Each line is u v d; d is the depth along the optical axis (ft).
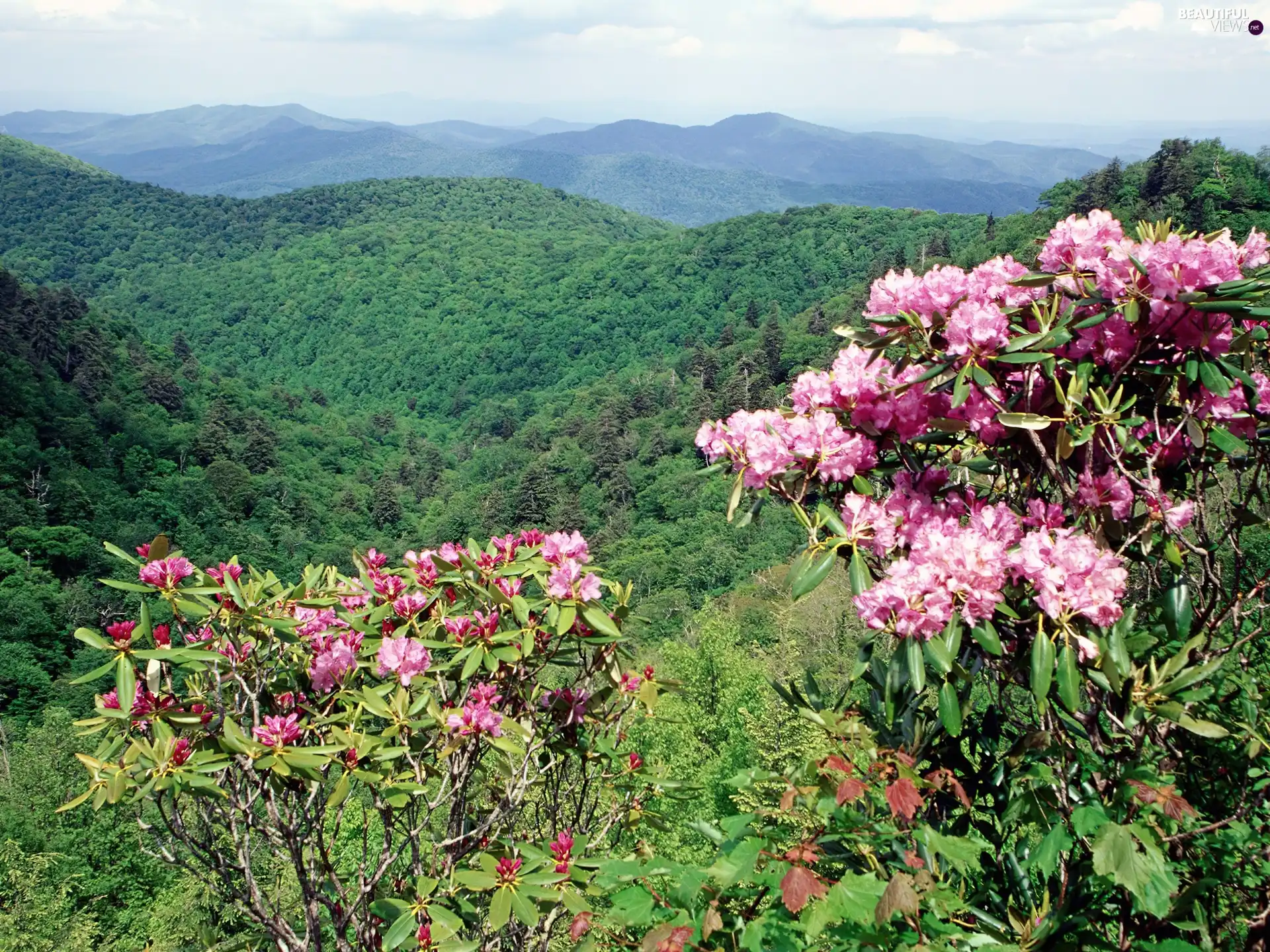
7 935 47.21
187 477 242.99
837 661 52.80
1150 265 6.23
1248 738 6.29
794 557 7.04
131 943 51.19
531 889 7.91
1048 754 6.61
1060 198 287.89
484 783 11.05
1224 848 5.97
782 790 7.05
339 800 8.27
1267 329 6.37
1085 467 6.98
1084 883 6.19
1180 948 5.34
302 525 251.19
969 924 6.21
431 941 8.08
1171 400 7.27
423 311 559.38
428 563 10.59
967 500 7.70
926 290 7.01
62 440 228.43
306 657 10.34
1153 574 7.47
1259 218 198.29
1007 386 7.50
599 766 10.84
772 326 301.43
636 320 500.33
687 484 221.46
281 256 627.05
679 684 10.24
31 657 138.00
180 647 8.84
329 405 452.35
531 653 9.57
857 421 7.38
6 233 631.97
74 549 181.06
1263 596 7.29
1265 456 7.21
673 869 6.27
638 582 159.33
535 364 503.20
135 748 8.13
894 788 5.72
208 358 543.80
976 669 6.67
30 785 59.21
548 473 254.88
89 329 288.92
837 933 5.61
